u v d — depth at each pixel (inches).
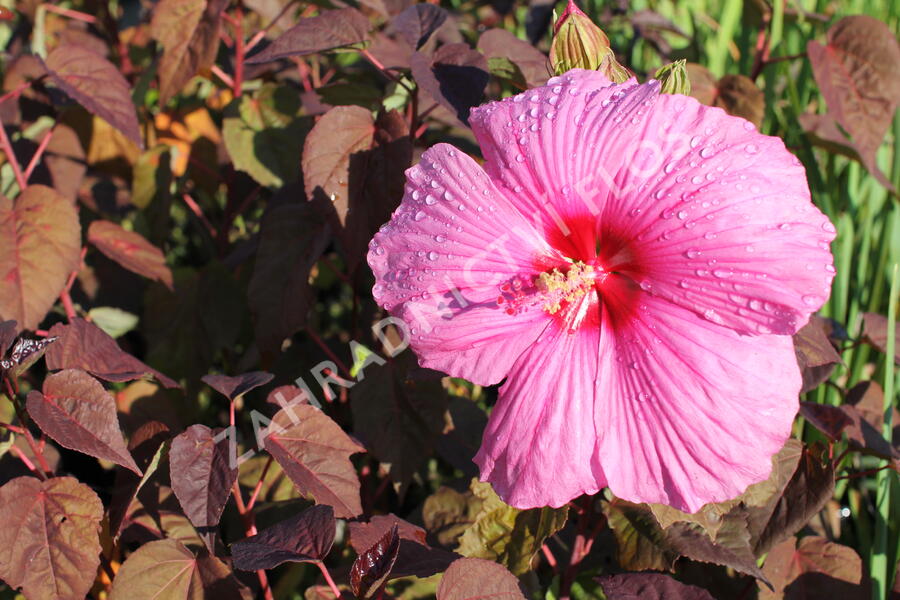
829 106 41.1
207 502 32.5
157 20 39.8
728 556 33.2
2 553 32.4
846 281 41.4
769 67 43.9
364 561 31.5
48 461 37.2
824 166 46.1
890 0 51.3
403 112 39.6
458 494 36.6
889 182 42.8
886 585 37.6
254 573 36.6
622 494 31.3
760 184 30.2
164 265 40.4
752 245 30.1
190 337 42.4
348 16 36.3
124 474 35.3
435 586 36.4
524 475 31.4
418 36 35.6
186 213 50.4
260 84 45.3
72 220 37.4
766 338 30.5
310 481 33.5
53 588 32.6
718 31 48.7
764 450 30.5
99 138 45.1
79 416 32.7
